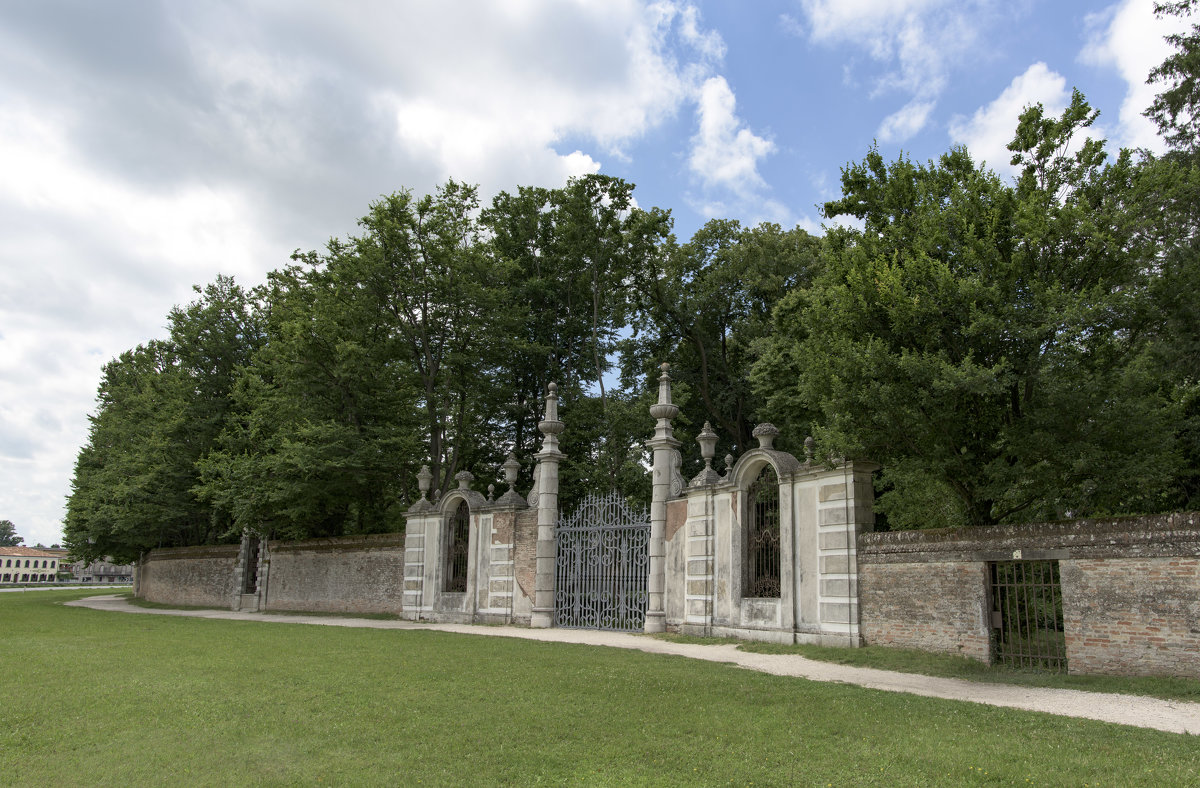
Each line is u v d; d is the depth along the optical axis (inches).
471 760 294.5
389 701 401.7
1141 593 478.6
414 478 1332.4
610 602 875.4
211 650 621.0
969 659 553.3
